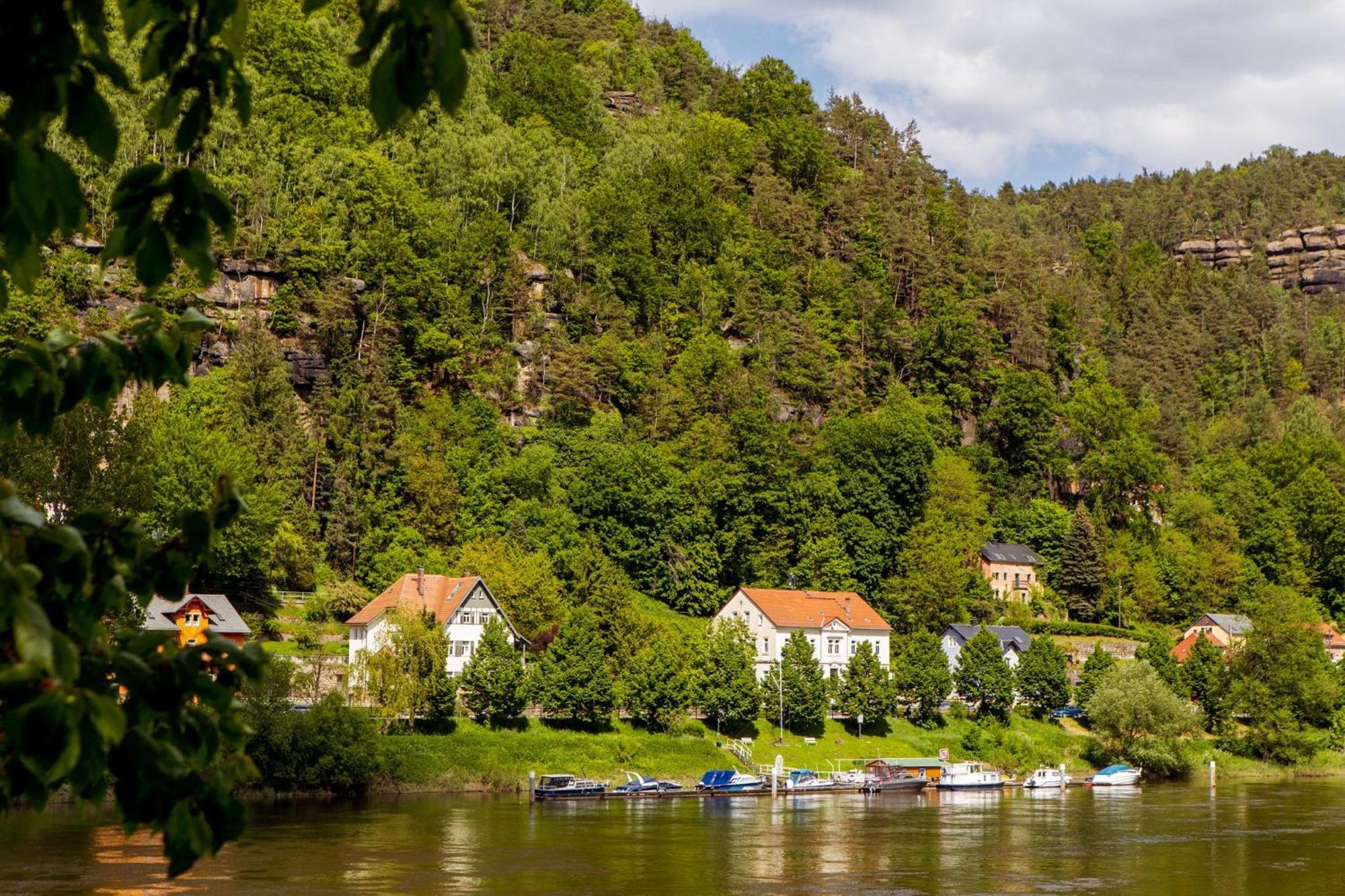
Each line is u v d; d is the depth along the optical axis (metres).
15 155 7.19
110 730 7.35
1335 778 142.50
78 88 7.54
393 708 109.56
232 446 136.50
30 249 7.43
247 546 128.50
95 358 10.34
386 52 7.84
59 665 7.30
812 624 156.00
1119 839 87.25
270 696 100.12
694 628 160.38
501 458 178.00
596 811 98.31
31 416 10.16
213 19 8.38
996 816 101.31
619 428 193.38
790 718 136.38
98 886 60.78
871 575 187.00
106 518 9.84
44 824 78.25
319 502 160.75
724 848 80.06
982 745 138.62
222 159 189.75
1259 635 152.75
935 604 178.62
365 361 183.50
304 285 185.75
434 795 104.31
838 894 65.31
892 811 104.31
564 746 116.88
